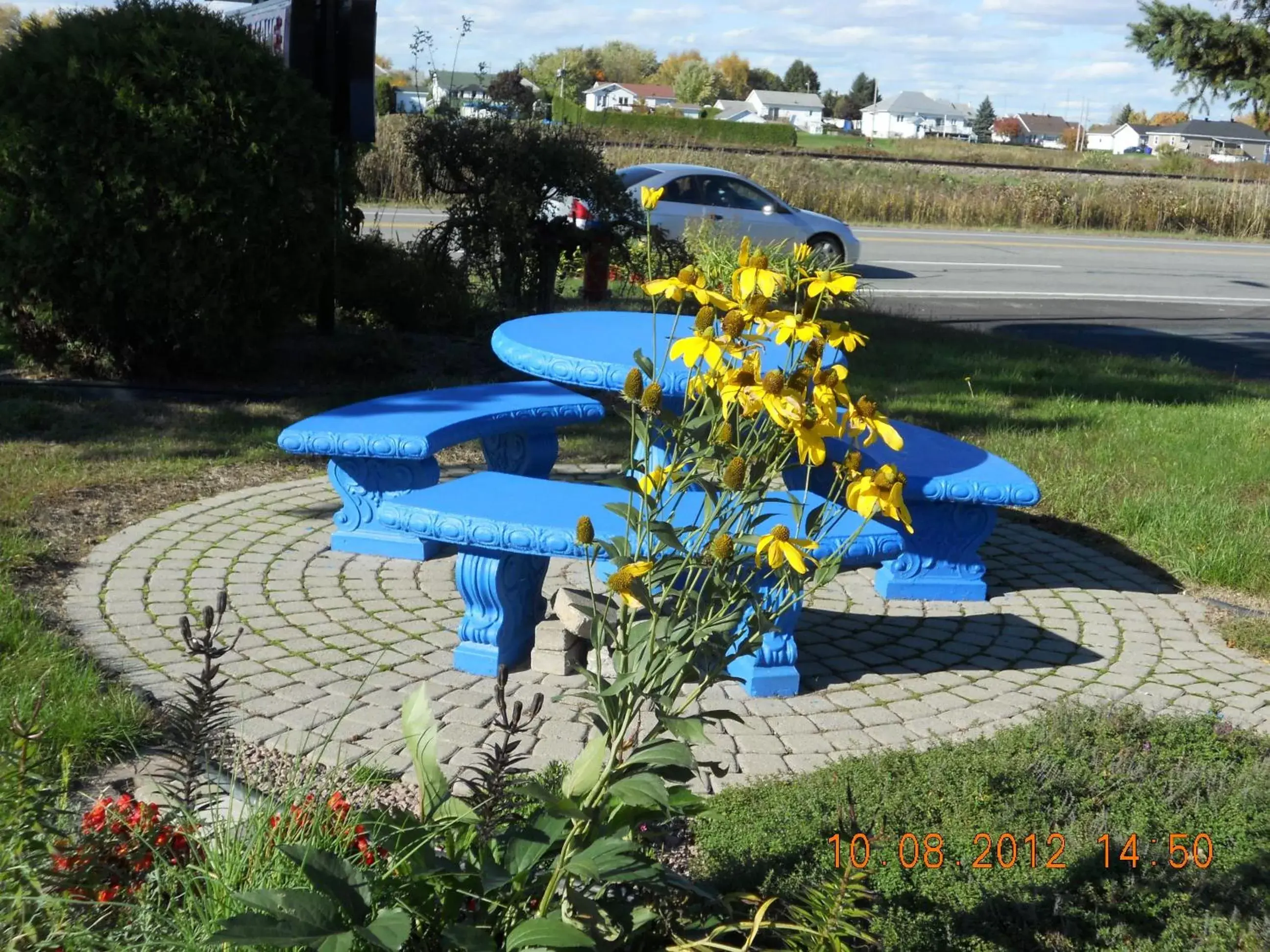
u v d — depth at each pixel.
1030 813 3.30
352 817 2.58
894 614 5.55
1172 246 27.69
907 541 5.69
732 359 2.47
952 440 6.24
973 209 30.02
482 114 11.40
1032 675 4.88
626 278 13.95
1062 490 7.44
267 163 8.13
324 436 5.54
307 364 9.34
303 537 6.00
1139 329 15.32
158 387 8.51
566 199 12.60
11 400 7.90
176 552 5.65
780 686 4.53
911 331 13.07
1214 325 15.98
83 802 3.34
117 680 4.18
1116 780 3.51
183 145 7.76
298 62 9.72
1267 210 31.03
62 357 8.47
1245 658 5.15
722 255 11.72
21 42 7.86
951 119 137.12
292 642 4.71
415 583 5.48
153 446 7.27
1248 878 3.04
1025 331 14.61
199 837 2.48
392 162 22.41
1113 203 31.05
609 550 2.45
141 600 5.03
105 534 5.84
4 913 2.26
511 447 6.59
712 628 2.34
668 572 2.42
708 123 49.12
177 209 7.83
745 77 145.12
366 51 9.52
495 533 4.32
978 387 10.32
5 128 7.55
